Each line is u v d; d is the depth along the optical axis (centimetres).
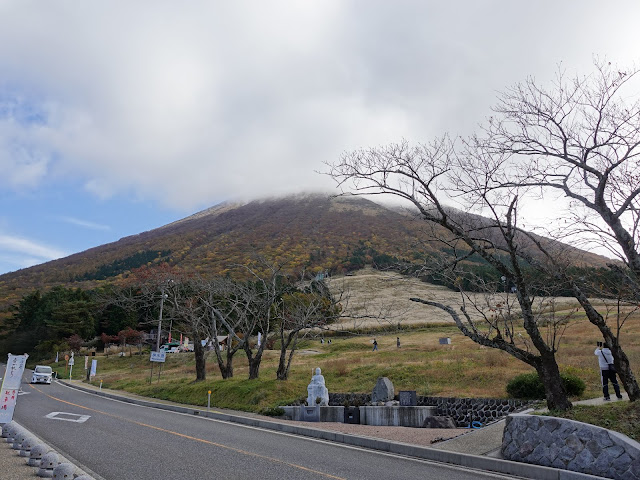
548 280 1190
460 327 1244
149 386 3138
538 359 1160
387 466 928
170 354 6106
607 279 1118
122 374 4859
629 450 761
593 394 1585
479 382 2114
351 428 1487
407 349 3738
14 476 735
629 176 1040
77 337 7138
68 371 5703
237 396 2222
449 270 1264
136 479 773
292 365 3478
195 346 2958
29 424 1441
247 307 2756
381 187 1281
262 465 898
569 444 841
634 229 1018
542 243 1193
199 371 2916
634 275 1021
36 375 3816
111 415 1744
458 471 898
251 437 1295
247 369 3647
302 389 2236
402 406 1792
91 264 15575
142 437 1228
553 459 857
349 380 2547
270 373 3189
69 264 16500
